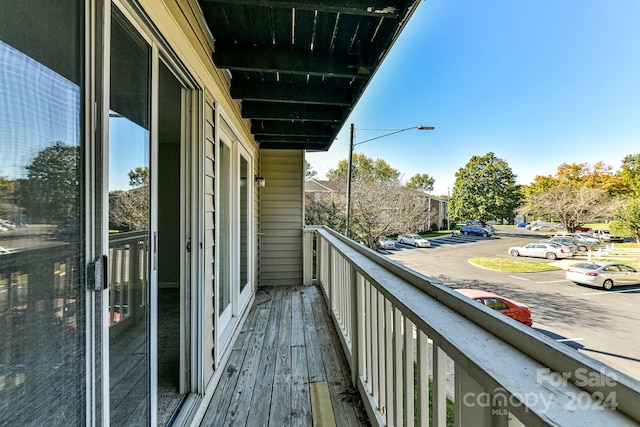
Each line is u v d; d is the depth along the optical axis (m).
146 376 1.21
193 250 1.85
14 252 0.60
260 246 5.09
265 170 5.14
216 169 2.20
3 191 0.58
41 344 0.66
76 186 0.78
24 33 0.62
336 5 1.57
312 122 3.99
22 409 0.61
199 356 1.84
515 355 0.70
